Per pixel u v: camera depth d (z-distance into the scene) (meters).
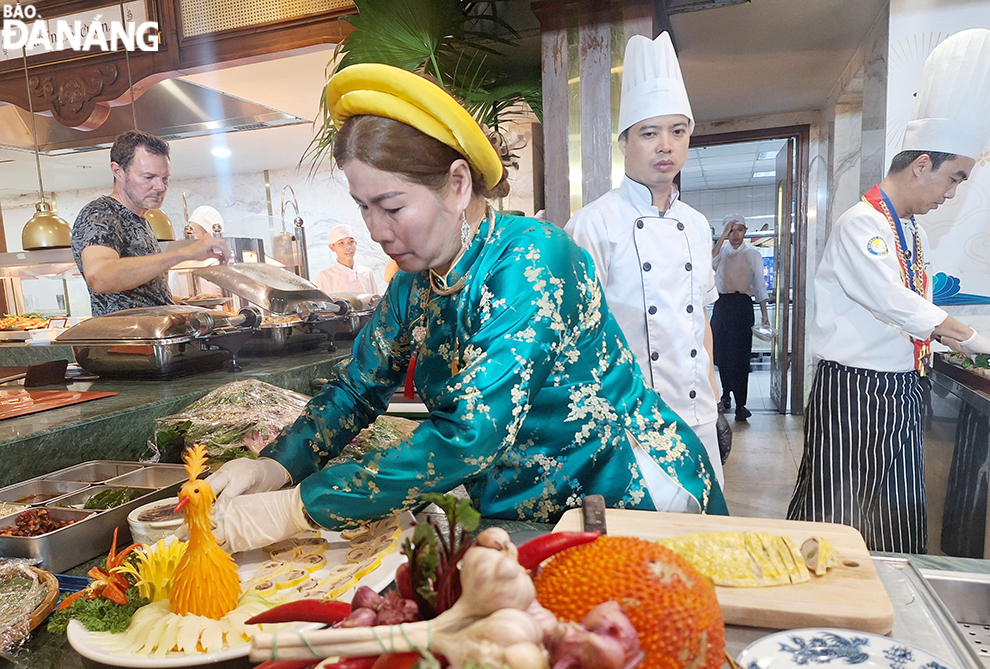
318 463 1.12
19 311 6.06
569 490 1.02
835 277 2.09
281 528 0.86
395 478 0.83
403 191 0.83
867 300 1.99
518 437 1.00
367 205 0.86
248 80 4.16
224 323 2.11
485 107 2.64
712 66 3.35
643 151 1.92
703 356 2.04
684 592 0.34
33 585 0.82
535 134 3.89
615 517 0.94
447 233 0.89
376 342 1.15
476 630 0.33
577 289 0.95
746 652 0.59
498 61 2.81
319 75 4.09
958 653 0.63
